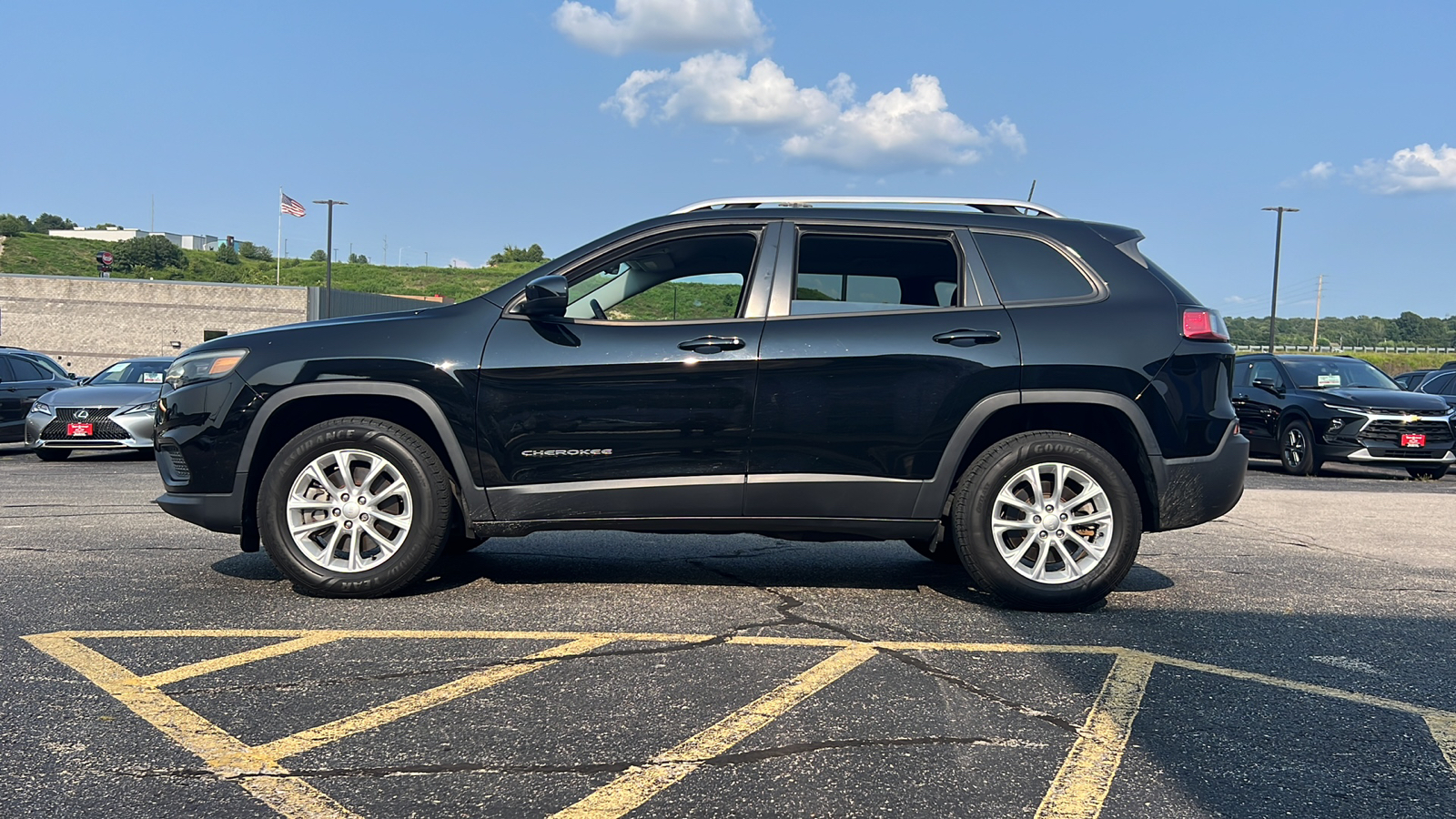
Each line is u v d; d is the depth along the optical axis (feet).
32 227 467.93
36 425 39.45
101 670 11.19
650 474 14.75
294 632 12.84
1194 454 14.82
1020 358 14.62
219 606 14.25
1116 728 9.84
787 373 14.61
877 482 14.70
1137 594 16.14
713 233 15.42
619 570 17.28
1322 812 8.06
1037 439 14.61
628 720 9.81
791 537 15.37
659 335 14.80
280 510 14.64
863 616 14.19
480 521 14.85
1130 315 14.92
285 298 157.58
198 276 373.40
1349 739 9.68
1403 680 11.64
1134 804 8.13
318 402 15.11
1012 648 12.61
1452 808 8.16
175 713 9.86
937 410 14.61
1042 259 15.31
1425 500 32.07
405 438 14.67
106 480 32.17
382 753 8.92
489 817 7.71
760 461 14.71
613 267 15.34
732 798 8.09
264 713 9.91
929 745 9.29
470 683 10.86
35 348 155.33
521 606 14.44
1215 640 13.25
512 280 15.33
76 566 17.01
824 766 8.76
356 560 14.78
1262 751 9.34
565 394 14.65
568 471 14.74
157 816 7.66
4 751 8.89
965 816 7.84
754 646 12.46
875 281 15.19
